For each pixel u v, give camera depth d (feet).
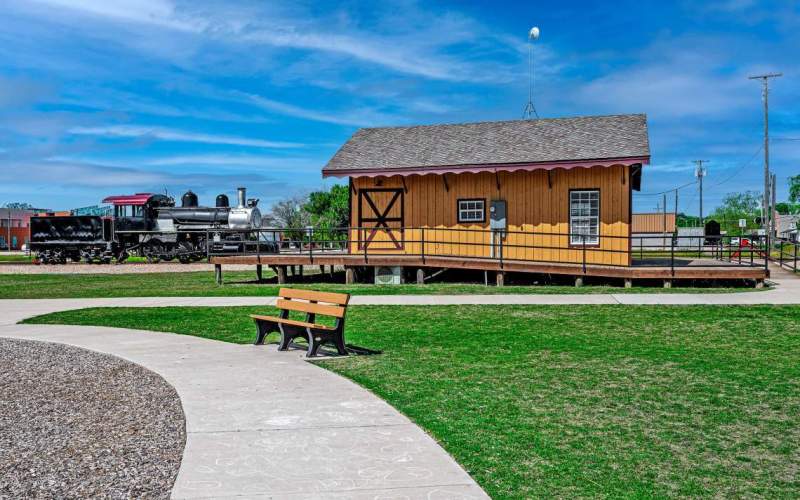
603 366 27.53
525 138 68.18
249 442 18.16
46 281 79.41
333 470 16.05
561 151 63.00
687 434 18.92
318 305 31.32
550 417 20.51
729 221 294.25
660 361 28.32
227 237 116.98
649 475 15.92
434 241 64.49
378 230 68.59
